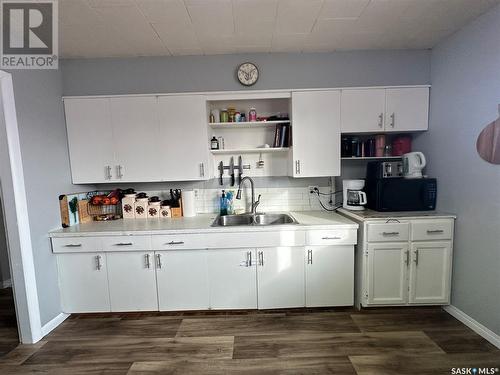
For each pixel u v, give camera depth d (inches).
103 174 99.1
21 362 72.1
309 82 103.3
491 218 74.7
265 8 72.2
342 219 96.4
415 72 101.7
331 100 97.0
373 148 104.7
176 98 96.7
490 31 73.4
